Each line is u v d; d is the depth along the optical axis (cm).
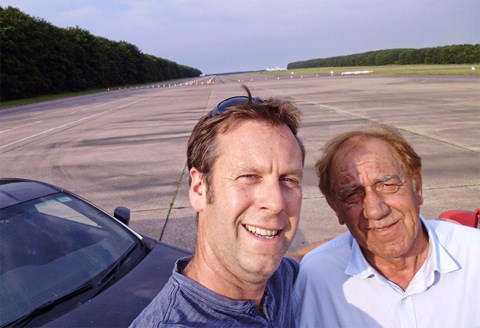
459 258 74
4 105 1906
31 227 127
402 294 72
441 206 249
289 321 66
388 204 71
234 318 52
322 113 704
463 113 595
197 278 55
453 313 71
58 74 2822
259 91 1381
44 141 644
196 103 1162
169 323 48
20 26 2442
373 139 74
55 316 106
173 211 272
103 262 127
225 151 52
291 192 54
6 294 108
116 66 4062
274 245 52
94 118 959
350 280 75
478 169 316
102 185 354
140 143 552
